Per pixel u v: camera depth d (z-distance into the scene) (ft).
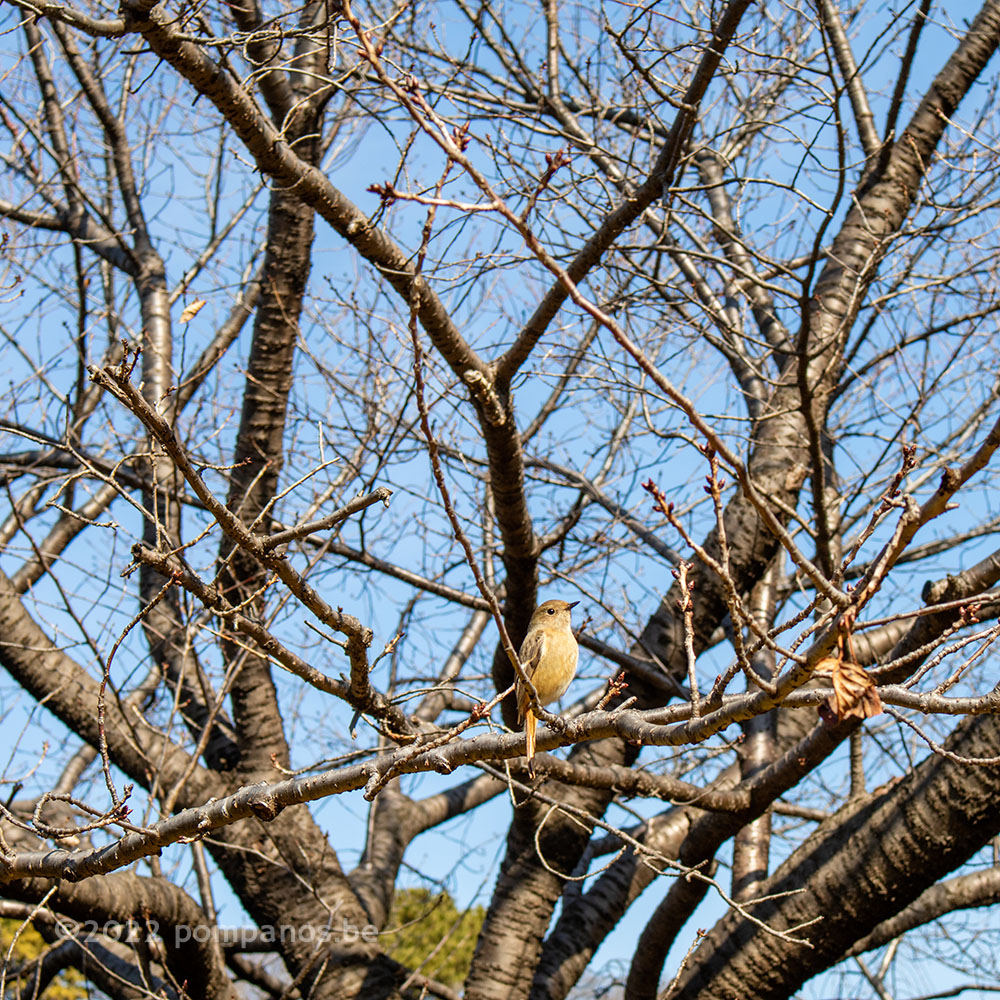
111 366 12.59
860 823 20.48
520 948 24.08
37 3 15.89
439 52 27.71
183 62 16.87
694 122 19.24
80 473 15.20
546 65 27.02
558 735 14.12
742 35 21.09
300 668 16.12
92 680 24.97
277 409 24.49
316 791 14.88
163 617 27.17
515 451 19.60
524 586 21.39
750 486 10.10
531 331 19.44
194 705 26.50
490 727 15.62
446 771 14.84
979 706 11.60
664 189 19.35
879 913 19.98
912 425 24.54
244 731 25.23
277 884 24.72
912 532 10.38
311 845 25.32
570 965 25.23
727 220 28.96
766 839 24.35
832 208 19.72
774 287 20.63
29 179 30.91
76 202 31.01
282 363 24.62
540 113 25.54
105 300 32.04
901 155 26.86
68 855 15.98
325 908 23.79
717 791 21.75
